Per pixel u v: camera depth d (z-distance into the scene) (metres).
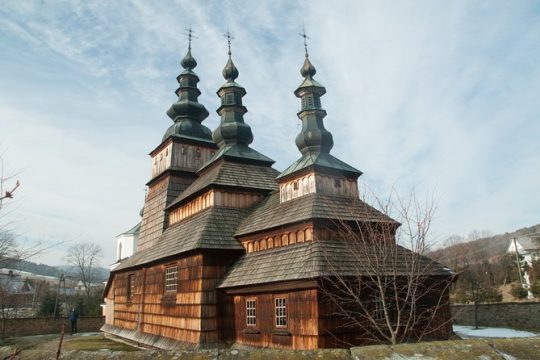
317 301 14.66
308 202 18.19
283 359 4.81
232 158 25.33
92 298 54.12
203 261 19.23
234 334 18.55
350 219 17.06
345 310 14.84
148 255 25.94
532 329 27.45
